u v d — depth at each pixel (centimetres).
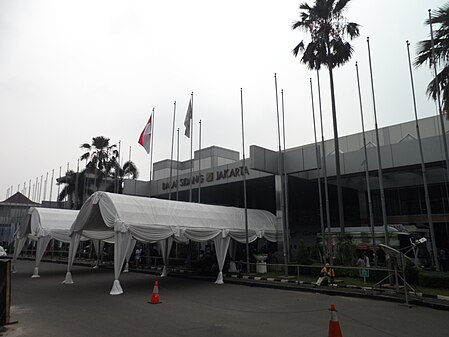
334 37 2192
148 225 1592
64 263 3331
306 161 2300
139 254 2836
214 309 1098
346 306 1160
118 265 1452
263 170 2284
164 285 1727
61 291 1488
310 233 3944
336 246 2048
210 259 2278
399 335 789
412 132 2778
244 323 898
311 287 1548
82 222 1717
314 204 3959
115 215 1512
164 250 2230
